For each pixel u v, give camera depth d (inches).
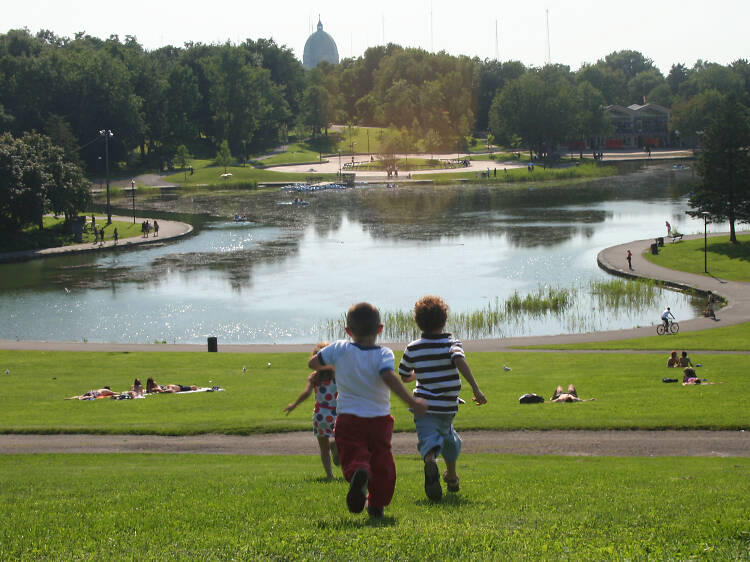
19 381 1311.5
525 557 259.4
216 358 1563.7
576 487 450.3
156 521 349.1
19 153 3543.3
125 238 3663.9
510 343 1742.1
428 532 295.3
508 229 3791.8
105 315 2196.1
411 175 6988.2
